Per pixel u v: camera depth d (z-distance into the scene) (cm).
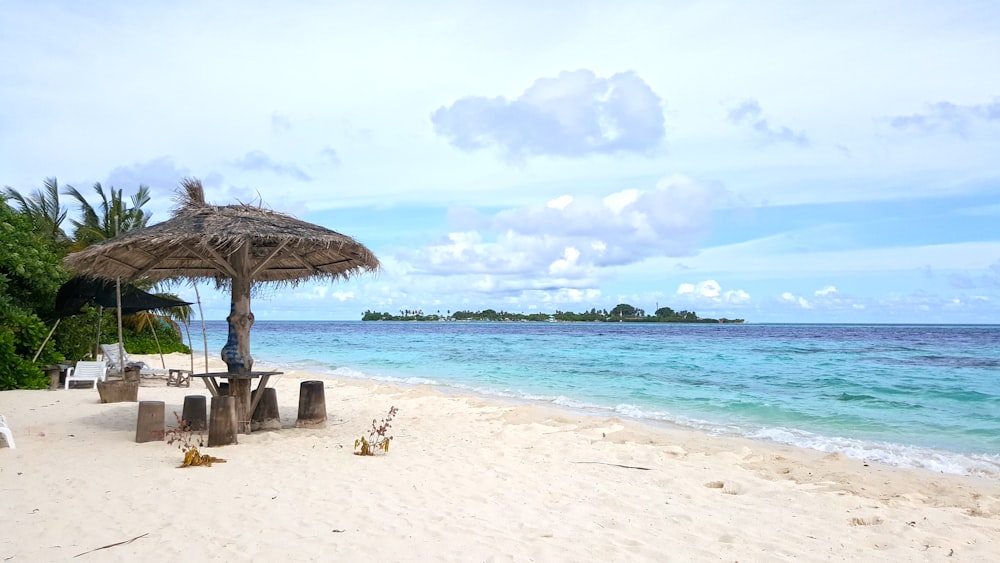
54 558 431
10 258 1501
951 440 1056
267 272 1158
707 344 4722
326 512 541
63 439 855
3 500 564
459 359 3044
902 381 1994
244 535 480
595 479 695
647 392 1716
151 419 841
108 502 561
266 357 3372
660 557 455
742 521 551
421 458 782
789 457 884
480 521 529
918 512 594
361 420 1091
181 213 927
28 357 1538
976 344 4722
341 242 874
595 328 12331
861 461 880
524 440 932
